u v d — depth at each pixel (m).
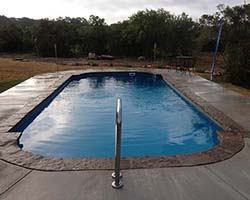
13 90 11.38
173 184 3.89
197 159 4.70
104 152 6.52
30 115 8.06
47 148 6.66
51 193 3.64
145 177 4.07
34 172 4.21
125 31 32.31
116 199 3.51
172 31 32.50
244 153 5.00
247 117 7.55
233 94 10.86
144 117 9.51
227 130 6.41
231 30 18.02
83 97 12.50
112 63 24.73
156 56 31.48
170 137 7.57
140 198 3.53
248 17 17.94
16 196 3.58
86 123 8.70
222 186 3.86
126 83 16.42
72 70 18.67
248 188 3.81
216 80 15.23
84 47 34.69
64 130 7.99
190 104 10.02
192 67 20.36
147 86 15.48
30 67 19.67
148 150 6.69
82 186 3.81
